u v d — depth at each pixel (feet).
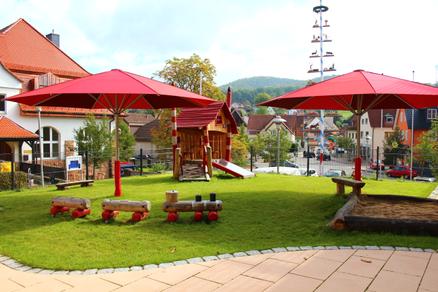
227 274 15.74
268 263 16.90
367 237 20.29
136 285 14.76
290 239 20.26
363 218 21.15
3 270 16.55
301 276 15.46
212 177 45.83
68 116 82.79
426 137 96.94
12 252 18.63
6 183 48.29
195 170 45.62
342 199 28.12
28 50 89.04
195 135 51.75
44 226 23.18
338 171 90.84
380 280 15.01
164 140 102.42
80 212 24.88
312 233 21.25
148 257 17.58
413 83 27.37
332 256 17.74
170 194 23.34
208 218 23.53
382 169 107.55
